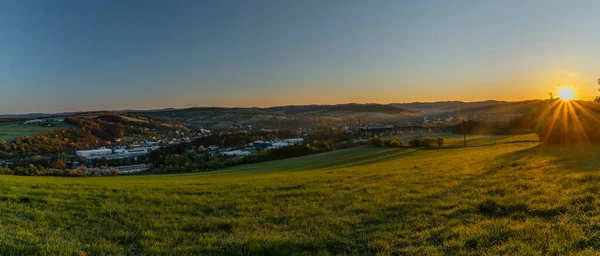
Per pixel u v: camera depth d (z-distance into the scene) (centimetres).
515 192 976
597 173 1110
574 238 560
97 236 773
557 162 1673
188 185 1817
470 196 1002
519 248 550
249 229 820
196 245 701
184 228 845
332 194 1248
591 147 2706
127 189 1566
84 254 636
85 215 984
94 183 2000
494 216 764
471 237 625
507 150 3481
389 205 973
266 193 1348
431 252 582
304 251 630
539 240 573
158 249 677
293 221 875
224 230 821
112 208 1066
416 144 7406
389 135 11919
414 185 1330
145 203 1177
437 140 7175
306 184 1597
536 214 734
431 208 893
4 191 1305
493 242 595
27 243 673
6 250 626
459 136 10031
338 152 7725
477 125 10912
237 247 673
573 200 788
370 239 684
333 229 774
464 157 2994
